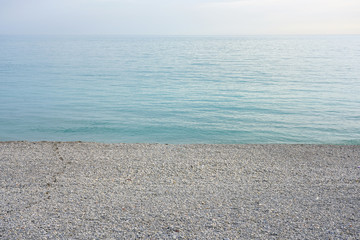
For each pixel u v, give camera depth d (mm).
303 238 4426
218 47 138125
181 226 4789
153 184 6848
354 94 23469
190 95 22844
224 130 13844
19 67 44156
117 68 44094
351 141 12320
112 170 7840
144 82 29984
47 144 10633
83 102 19984
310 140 12461
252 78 33938
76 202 5770
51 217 5105
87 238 4422
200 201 5816
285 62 57500
